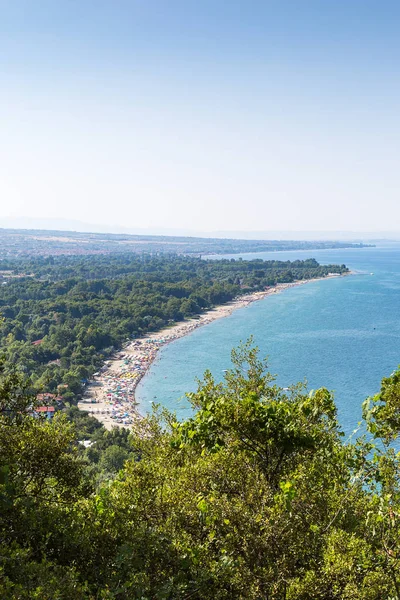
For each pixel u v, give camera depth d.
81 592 8.84
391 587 9.73
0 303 198.75
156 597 9.67
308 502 11.84
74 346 144.88
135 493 12.19
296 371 112.56
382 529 10.55
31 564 9.16
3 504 10.68
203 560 10.52
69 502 12.64
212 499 11.47
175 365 130.88
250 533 10.87
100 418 97.25
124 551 10.24
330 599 9.98
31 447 12.65
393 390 10.73
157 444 15.31
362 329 162.00
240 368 15.91
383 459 11.24
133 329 171.38
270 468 12.87
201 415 13.27
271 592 10.40
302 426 12.93
